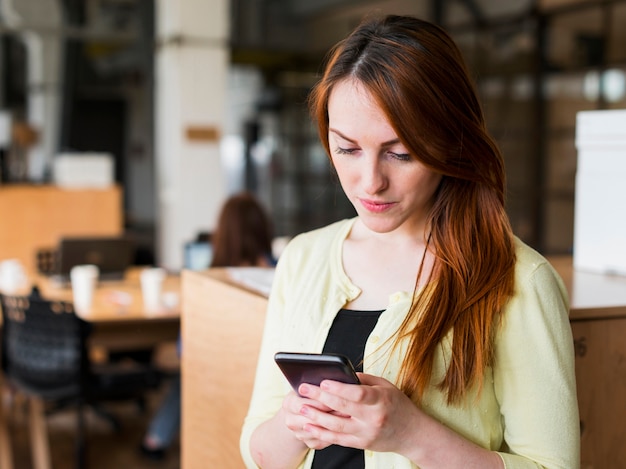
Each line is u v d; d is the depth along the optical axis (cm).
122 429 488
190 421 199
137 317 387
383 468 119
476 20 779
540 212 733
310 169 929
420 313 118
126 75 843
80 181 750
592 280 172
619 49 670
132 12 830
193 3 811
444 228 121
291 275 137
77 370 377
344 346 122
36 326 380
